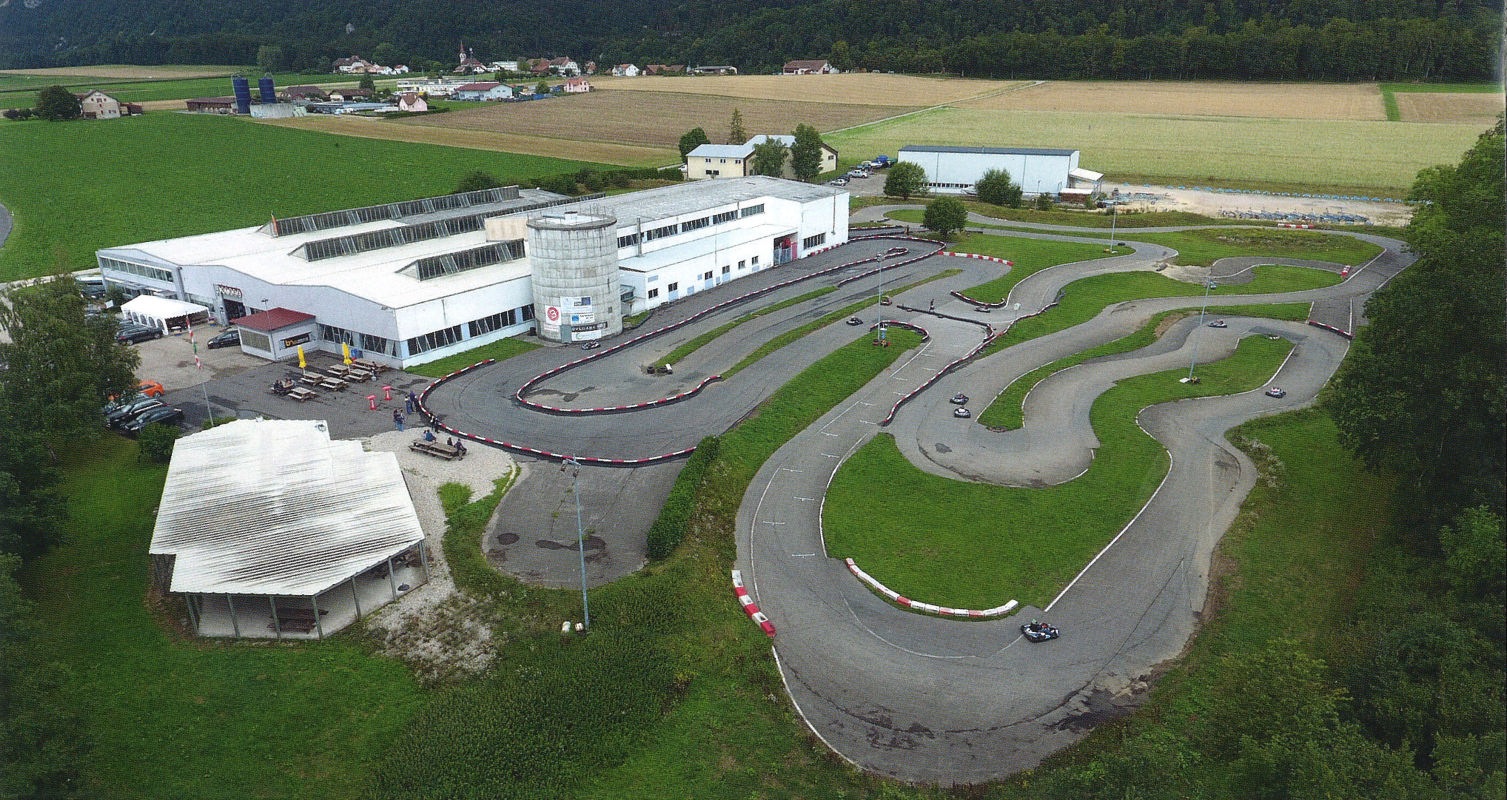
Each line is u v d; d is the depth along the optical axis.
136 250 103.38
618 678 42.81
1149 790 32.31
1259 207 157.25
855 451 67.69
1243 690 38.22
